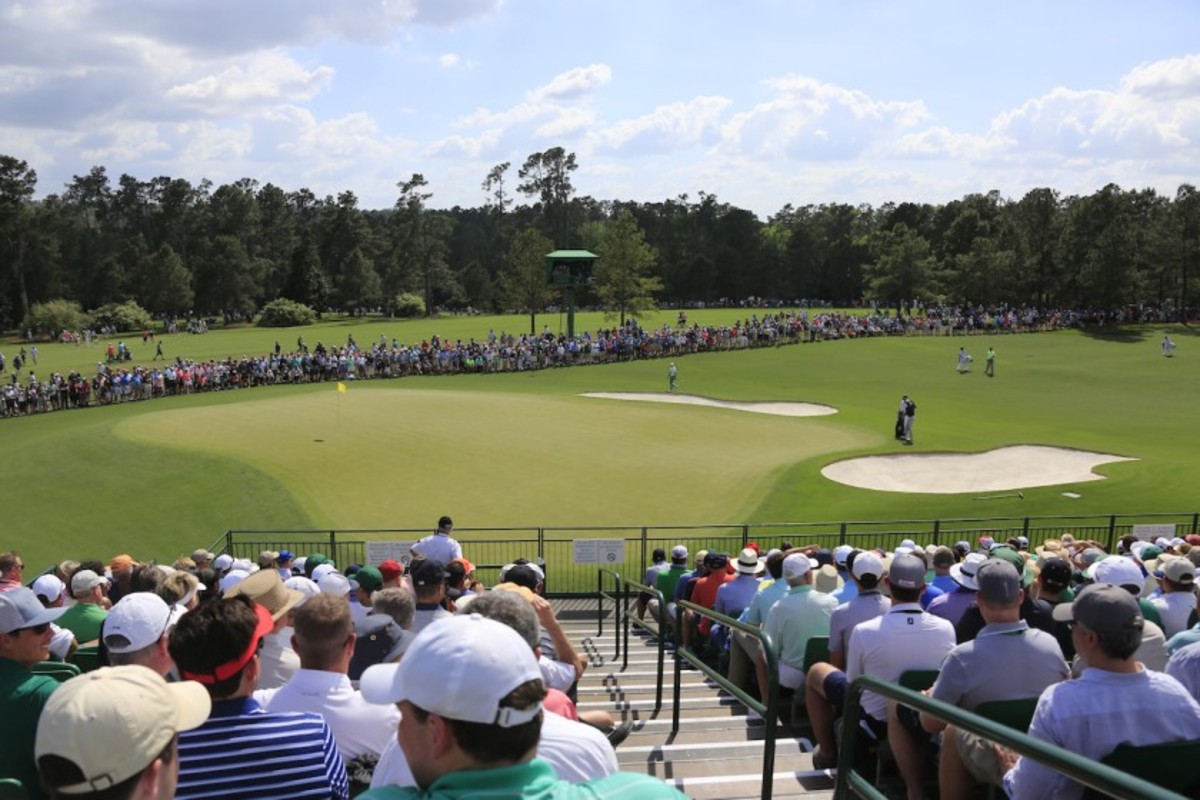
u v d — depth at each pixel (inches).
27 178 4675.2
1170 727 152.6
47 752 91.0
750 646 332.2
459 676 90.6
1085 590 158.7
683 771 258.4
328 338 3420.3
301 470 1105.4
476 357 2287.2
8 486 1077.1
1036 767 158.1
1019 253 4274.1
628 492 1021.2
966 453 1267.2
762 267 5964.6
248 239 5984.3
